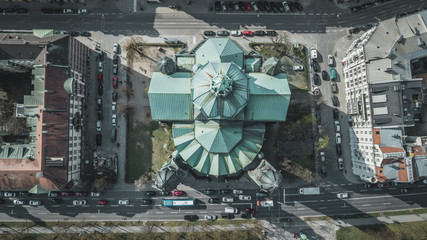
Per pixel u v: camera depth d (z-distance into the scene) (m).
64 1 93.69
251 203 93.12
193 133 78.31
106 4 95.00
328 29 96.50
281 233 92.94
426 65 94.81
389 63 80.19
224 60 75.19
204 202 92.75
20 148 80.06
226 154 77.25
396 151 79.06
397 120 78.88
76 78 84.44
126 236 91.50
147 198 92.06
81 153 89.25
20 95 91.94
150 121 93.38
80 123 87.31
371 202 94.12
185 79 74.25
